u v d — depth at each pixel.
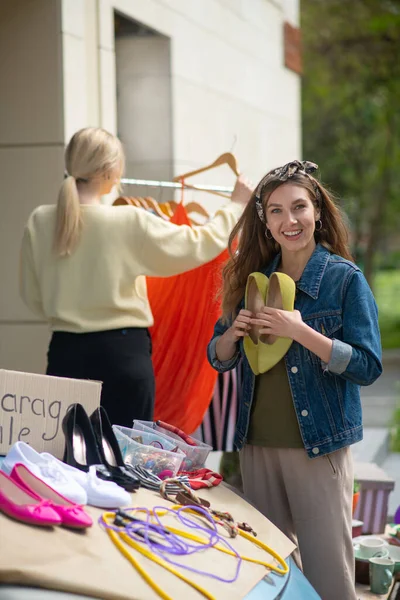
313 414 3.61
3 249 5.97
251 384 3.79
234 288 3.99
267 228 3.86
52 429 3.26
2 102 5.94
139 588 2.38
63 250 4.26
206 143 8.48
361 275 3.63
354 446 10.27
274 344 3.60
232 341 3.81
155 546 2.62
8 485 2.65
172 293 4.93
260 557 2.89
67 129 5.86
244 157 9.59
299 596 2.87
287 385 3.68
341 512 3.66
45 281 4.38
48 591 2.28
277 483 3.79
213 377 4.93
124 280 4.34
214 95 8.69
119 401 4.36
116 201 5.16
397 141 26.59
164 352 4.97
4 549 2.35
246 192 4.79
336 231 3.83
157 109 7.57
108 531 2.63
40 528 2.51
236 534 2.96
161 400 4.97
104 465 3.15
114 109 6.54
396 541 5.54
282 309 3.56
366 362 3.48
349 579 3.68
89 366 4.32
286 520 3.83
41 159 5.88
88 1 6.18
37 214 4.46
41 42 5.84
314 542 3.66
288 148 11.25
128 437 3.47
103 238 4.28
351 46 23.38
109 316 4.34
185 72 7.95
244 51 9.62
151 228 4.33
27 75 5.88
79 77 6.05
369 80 24.41
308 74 24.30
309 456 3.60
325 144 27.44
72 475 2.90
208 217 5.71
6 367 5.97
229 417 5.12
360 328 3.53
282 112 10.99
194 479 3.46
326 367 3.50
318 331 3.61
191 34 8.10
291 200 3.61
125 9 6.73
